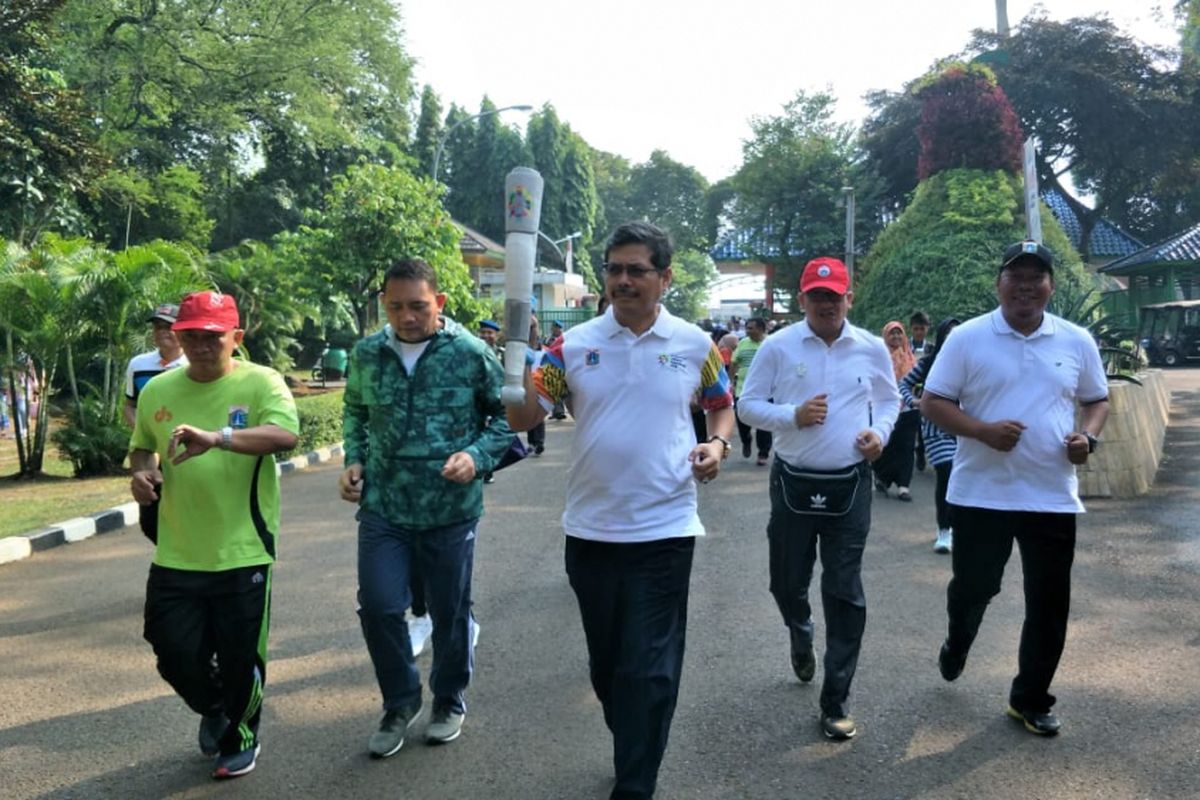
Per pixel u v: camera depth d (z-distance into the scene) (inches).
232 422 138.4
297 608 228.4
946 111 638.5
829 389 161.9
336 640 205.0
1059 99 1272.1
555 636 205.2
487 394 152.2
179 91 1040.2
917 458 420.5
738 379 456.1
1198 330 1209.4
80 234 756.6
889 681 175.0
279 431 136.1
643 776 120.3
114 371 480.4
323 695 174.6
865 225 1072.2
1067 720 157.0
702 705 166.2
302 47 1067.3
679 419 128.2
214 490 135.9
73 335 441.7
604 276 127.6
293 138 1147.3
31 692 179.2
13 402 447.2
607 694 134.0
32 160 626.5
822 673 180.1
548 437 571.5
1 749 154.4
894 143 1264.8
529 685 177.6
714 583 244.2
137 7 1016.9
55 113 625.3
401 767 145.6
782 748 149.1
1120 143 1310.3
